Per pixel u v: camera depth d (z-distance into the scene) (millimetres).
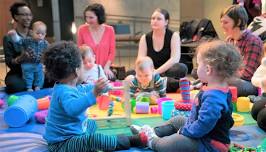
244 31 2449
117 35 5785
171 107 2031
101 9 3016
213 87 1407
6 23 5188
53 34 5434
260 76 2209
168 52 2889
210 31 4691
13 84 2850
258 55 2443
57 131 1540
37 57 2873
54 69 1525
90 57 2494
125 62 5309
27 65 2871
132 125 1815
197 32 4758
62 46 1546
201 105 1393
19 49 2910
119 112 2139
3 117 2123
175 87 2785
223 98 1363
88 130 1716
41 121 2010
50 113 1577
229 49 1399
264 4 3689
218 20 5652
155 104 2371
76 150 1519
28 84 2904
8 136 1793
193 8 6066
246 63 2457
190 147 1419
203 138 1409
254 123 1957
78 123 1575
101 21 3025
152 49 2926
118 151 1594
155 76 2451
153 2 6102
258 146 1574
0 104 2420
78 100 1478
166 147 1479
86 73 2480
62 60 1508
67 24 5512
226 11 2451
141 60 2455
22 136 1791
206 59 1409
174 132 1714
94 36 3074
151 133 1623
